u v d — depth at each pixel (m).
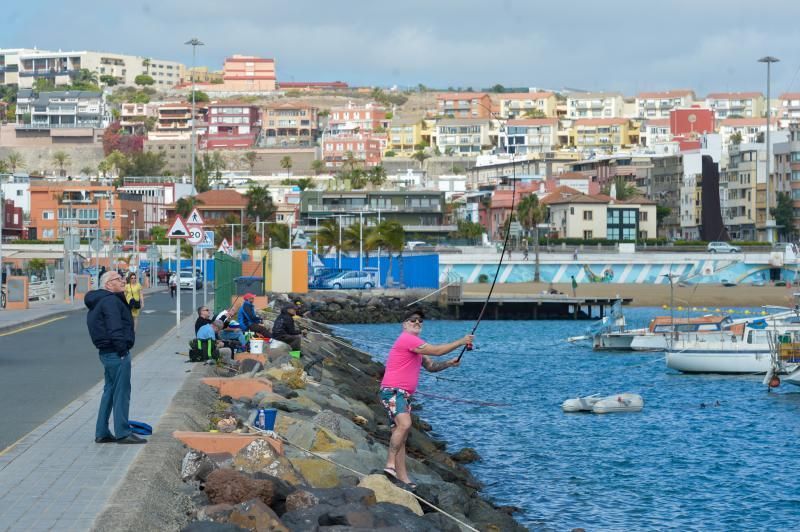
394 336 96.81
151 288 129.62
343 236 155.75
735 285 157.75
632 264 162.50
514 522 25.06
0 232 82.31
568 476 34.72
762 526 28.64
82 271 119.50
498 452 38.91
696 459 38.25
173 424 22.67
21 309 77.81
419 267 136.88
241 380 30.67
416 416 44.34
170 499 16.44
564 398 56.44
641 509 30.34
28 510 15.26
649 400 56.22
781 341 62.56
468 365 74.94
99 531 14.10
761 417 49.84
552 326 117.94
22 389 30.27
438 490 24.64
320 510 16.27
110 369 20.52
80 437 21.41
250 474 17.22
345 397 38.00
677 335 74.81
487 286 156.38
